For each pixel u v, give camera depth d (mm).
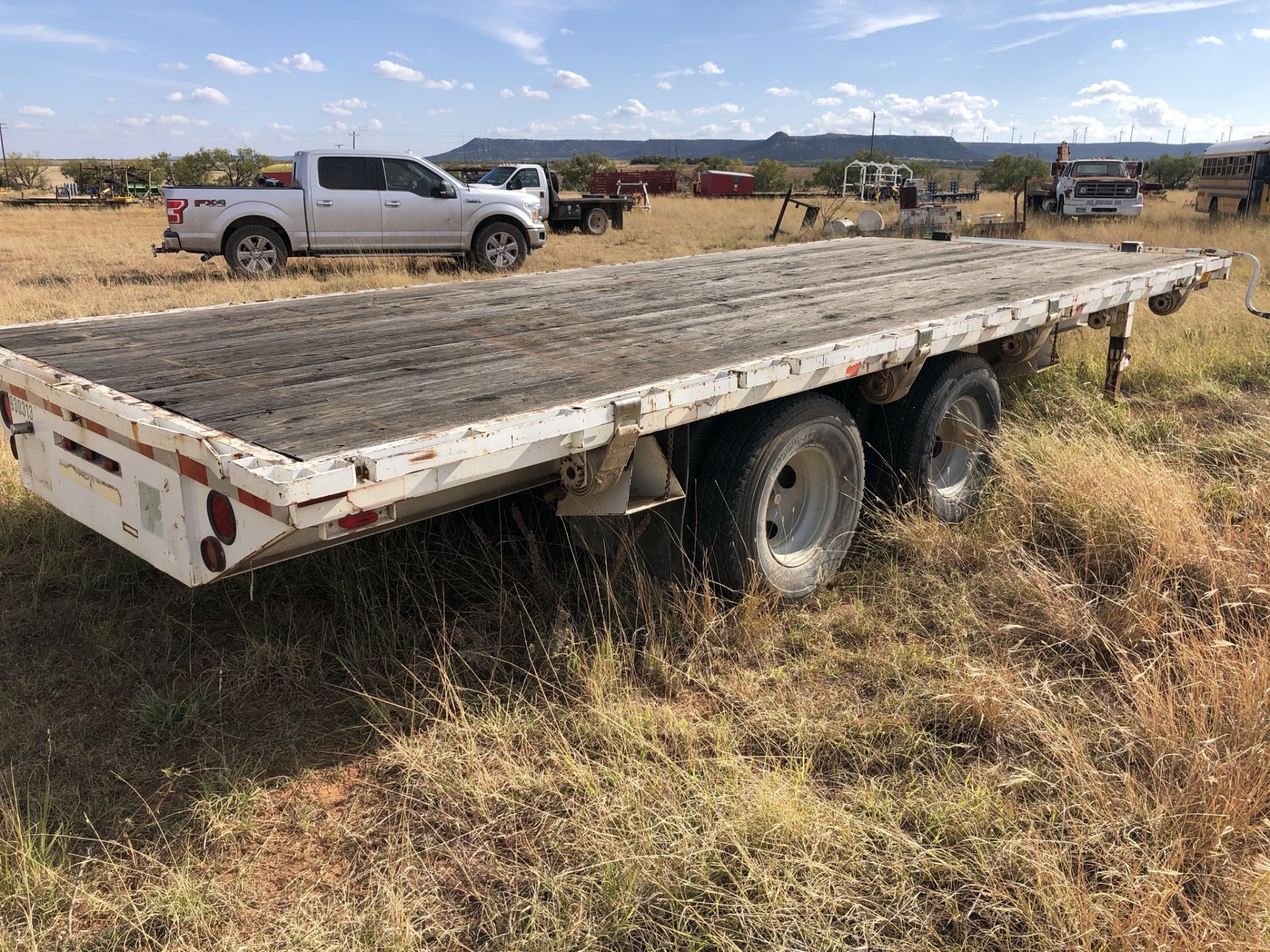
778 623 3631
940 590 3814
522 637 3467
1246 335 8156
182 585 3811
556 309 4629
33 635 3471
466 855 2439
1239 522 4359
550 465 2980
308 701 3109
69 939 2174
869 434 4367
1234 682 2869
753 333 3910
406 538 3766
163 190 12008
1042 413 6039
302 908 2260
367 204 12852
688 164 104938
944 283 5473
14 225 23422
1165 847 2324
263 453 2254
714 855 2350
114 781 2711
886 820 2506
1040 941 2104
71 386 2992
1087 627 3426
